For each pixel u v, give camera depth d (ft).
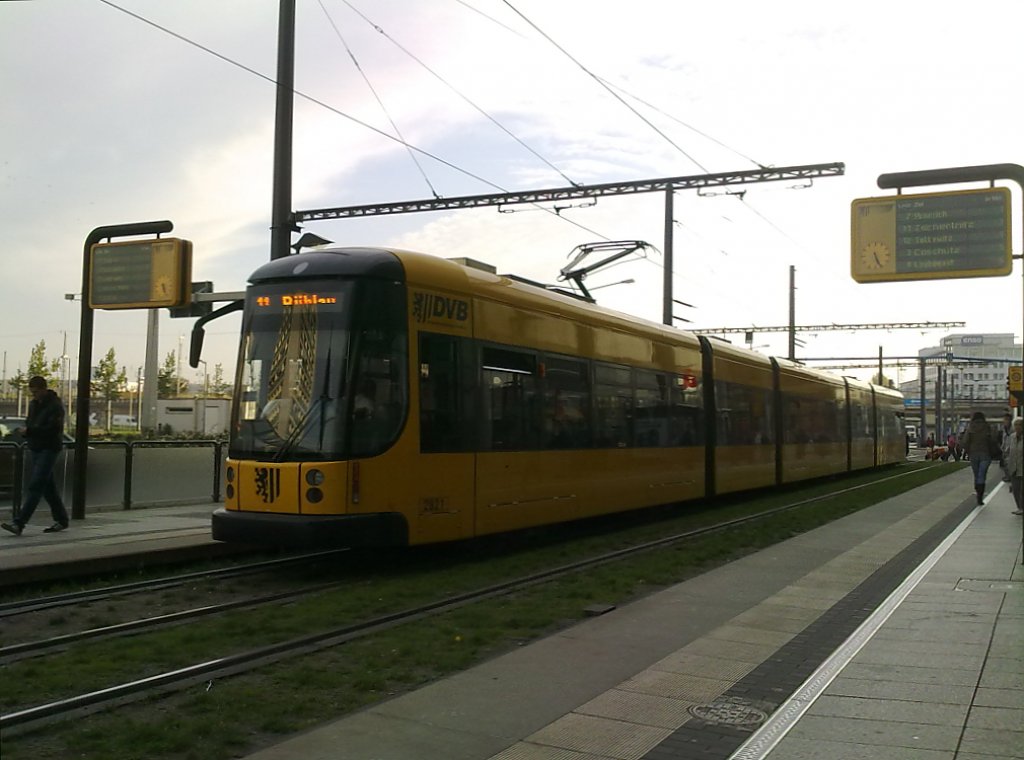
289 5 50.39
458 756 16.21
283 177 50.16
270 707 18.95
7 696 19.92
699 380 62.95
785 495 80.53
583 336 47.73
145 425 137.08
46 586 33.04
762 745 16.72
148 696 19.84
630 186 65.67
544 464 43.50
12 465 48.73
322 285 35.63
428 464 36.32
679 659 23.08
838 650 23.68
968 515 59.88
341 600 31.04
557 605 29.94
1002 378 406.41
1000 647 23.97
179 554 38.24
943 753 16.29
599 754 16.42
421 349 36.40
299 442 34.58
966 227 38.17
